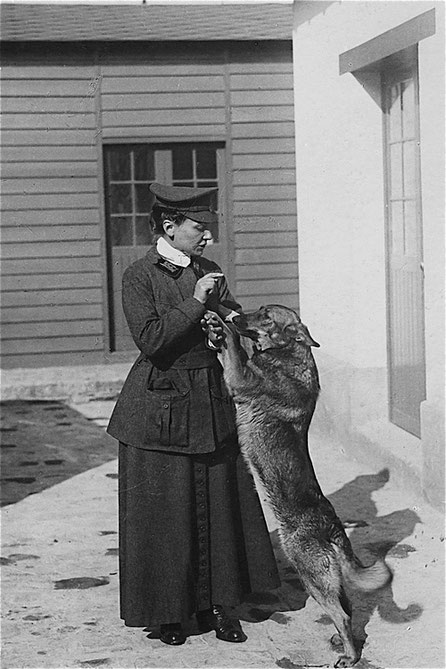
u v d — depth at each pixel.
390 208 8.09
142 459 4.56
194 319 4.40
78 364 13.08
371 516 6.57
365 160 8.11
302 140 9.38
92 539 6.37
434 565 5.62
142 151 13.27
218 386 4.66
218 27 13.02
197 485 4.60
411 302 7.64
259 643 4.70
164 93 13.10
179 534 4.53
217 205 13.40
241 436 4.57
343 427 8.45
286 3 13.63
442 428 6.44
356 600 5.18
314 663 4.47
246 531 4.74
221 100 13.23
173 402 4.53
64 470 8.27
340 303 8.48
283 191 13.44
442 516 6.50
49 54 12.79
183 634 4.77
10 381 11.86
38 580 5.64
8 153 12.81
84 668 4.46
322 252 8.91
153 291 4.60
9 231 12.86
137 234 13.34
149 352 4.46
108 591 5.45
